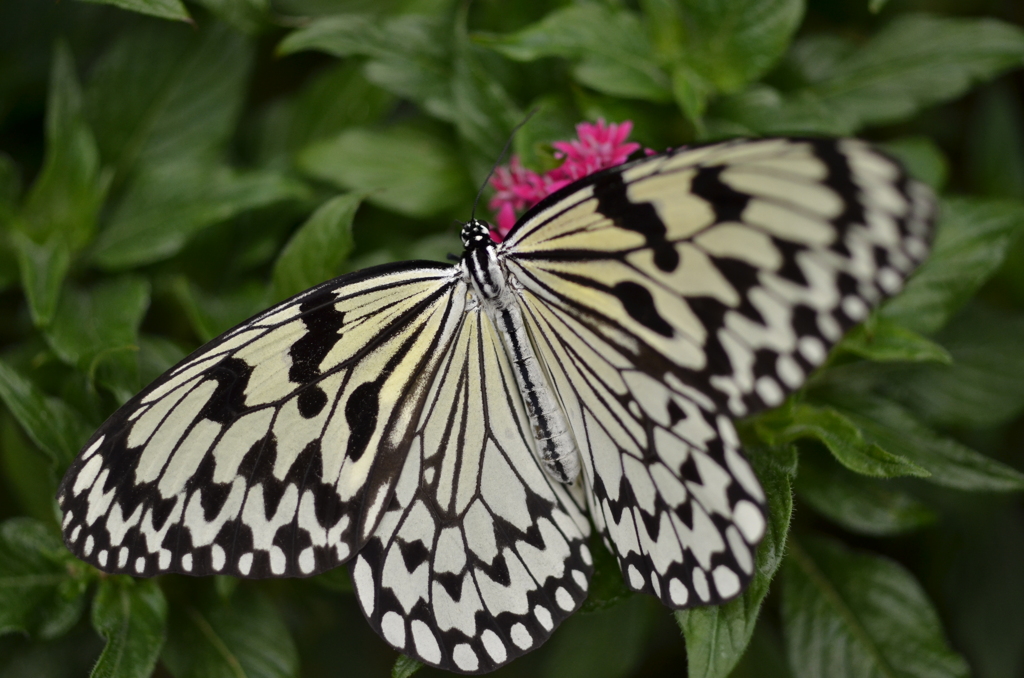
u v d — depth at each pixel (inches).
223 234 26.0
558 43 24.8
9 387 24.1
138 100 26.2
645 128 25.0
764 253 22.2
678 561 22.8
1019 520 26.2
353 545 23.1
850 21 26.5
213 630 24.5
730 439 22.6
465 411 23.5
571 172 24.1
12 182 25.6
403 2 26.0
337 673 26.4
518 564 23.4
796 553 25.1
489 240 23.3
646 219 22.5
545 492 23.5
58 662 25.3
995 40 25.5
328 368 23.1
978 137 26.6
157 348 25.0
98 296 25.0
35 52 26.5
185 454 22.9
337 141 25.9
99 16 26.5
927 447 24.5
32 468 25.1
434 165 25.8
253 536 23.0
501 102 25.1
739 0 25.0
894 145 25.5
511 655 23.2
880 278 21.9
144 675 23.9
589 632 25.5
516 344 23.2
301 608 25.7
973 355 25.6
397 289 23.2
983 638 26.1
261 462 23.0
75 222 25.5
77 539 22.9
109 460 22.9
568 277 23.0
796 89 25.9
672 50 25.2
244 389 22.9
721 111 25.1
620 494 23.1
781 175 22.0
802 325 22.1
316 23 25.3
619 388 23.0
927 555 26.2
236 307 25.2
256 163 26.7
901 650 24.6
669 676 26.6
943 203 25.0
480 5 25.7
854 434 23.6
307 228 24.5
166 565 23.0
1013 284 26.5
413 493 23.4
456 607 23.3
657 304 22.6
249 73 26.2
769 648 25.6
